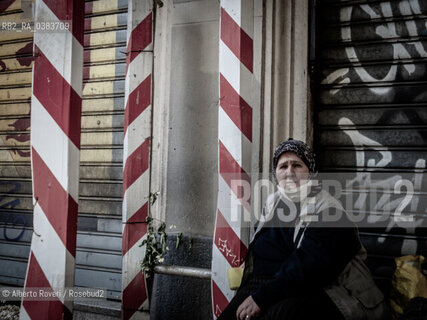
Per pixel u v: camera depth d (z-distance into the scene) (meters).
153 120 3.26
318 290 1.82
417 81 2.63
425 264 2.37
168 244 3.13
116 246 3.35
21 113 3.79
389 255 2.65
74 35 2.77
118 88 3.43
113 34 3.46
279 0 2.87
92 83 3.52
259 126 2.88
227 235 2.54
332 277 1.79
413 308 2.00
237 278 2.36
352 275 1.90
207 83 3.13
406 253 2.61
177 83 3.21
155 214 3.21
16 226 3.76
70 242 2.72
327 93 2.85
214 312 2.56
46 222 2.74
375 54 2.73
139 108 2.85
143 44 2.86
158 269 2.79
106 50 3.48
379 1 2.71
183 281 3.06
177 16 3.21
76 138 2.78
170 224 3.19
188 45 3.19
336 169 2.82
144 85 2.87
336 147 2.82
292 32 2.85
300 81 2.83
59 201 2.72
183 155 3.18
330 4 2.83
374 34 2.73
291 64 2.85
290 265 1.84
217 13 3.11
